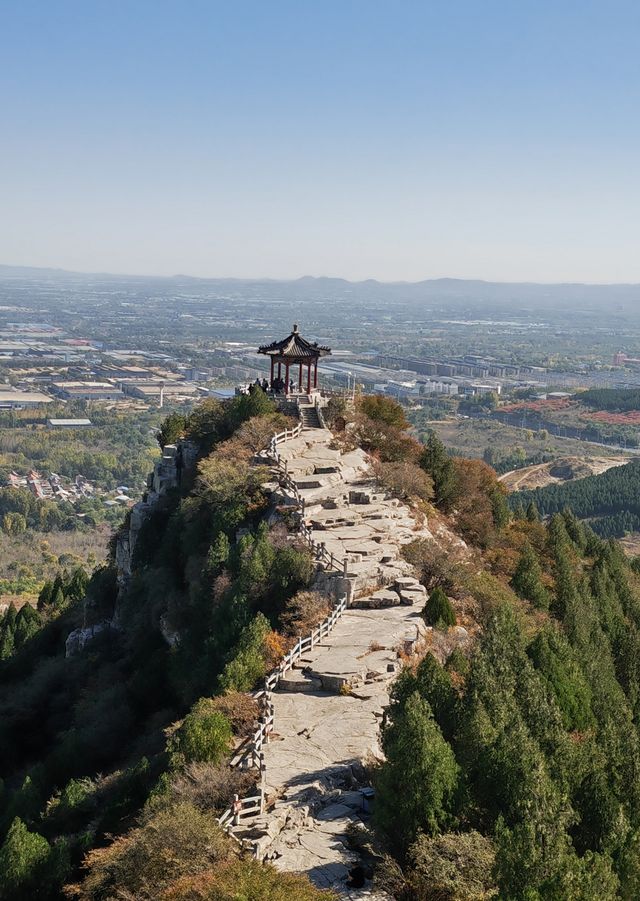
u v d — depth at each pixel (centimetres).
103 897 3619
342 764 4306
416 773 3653
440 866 3362
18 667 10231
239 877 3259
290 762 4319
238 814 3834
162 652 7194
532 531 9706
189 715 4753
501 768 3784
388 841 3675
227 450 8606
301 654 5416
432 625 5981
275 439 8669
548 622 6216
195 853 3528
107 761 6406
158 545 9262
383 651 5466
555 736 4131
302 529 6944
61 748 6378
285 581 6256
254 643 5425
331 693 5081
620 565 10281
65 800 5162
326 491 7788
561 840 3353
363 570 6338
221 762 4241
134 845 3616
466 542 8644
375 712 4831
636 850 3638
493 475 10375
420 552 6781
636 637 6744
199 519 7981
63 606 11888
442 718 4206
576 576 8262
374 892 3459
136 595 8656
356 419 9844
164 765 4594
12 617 12212
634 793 3947
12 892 4244
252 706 4803
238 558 6694
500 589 7031
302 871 3572
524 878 3266
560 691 4900
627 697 6047
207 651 6047
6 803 6112
